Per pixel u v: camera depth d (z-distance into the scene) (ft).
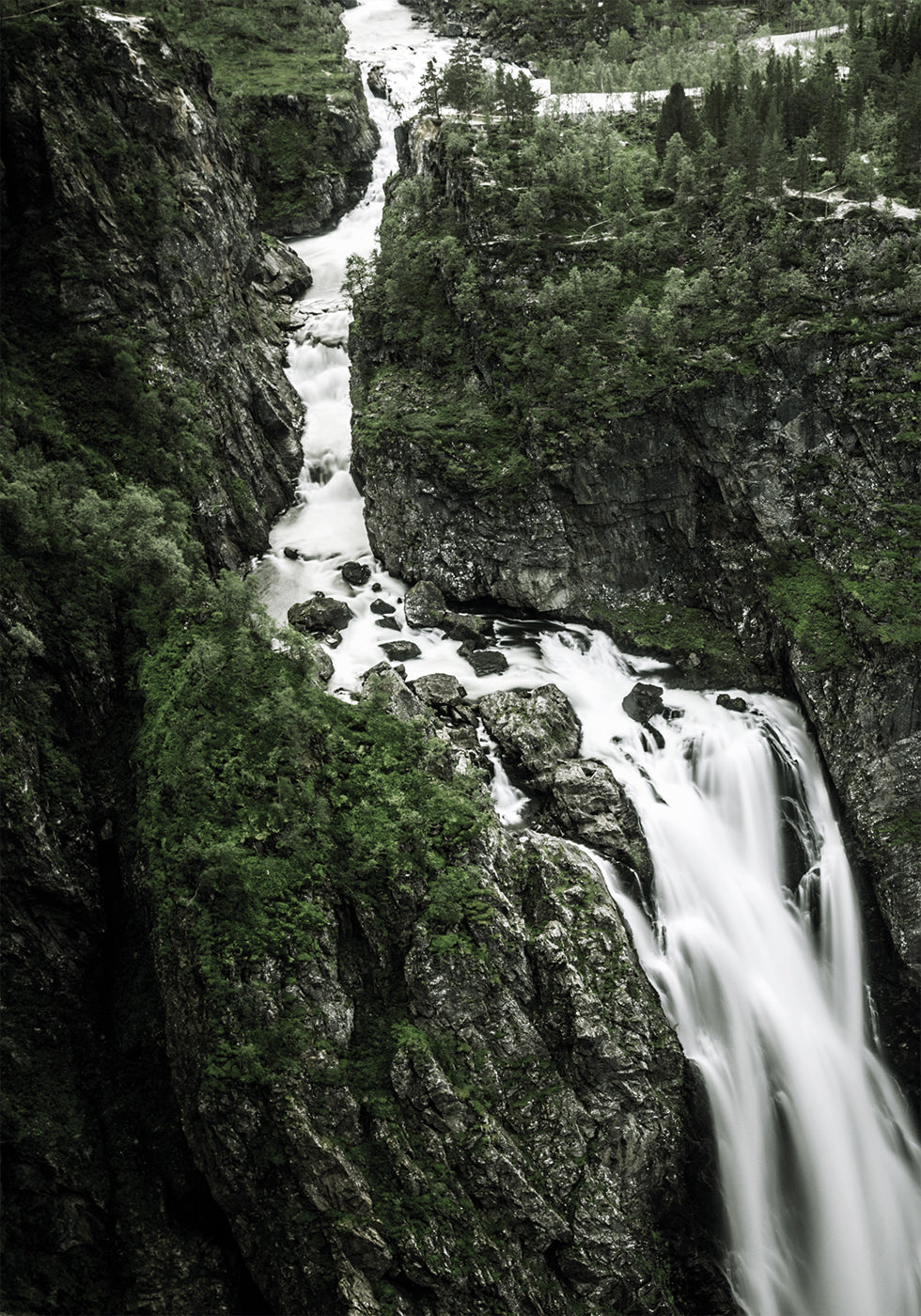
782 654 141.69
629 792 127.65
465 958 103.65
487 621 155.22
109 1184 97.14
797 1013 121.49
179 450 151.94
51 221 150.20
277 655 123.44
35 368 145.38
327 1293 90.22
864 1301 110.32
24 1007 101.91
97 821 113.50
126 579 129.29
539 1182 98.89
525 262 168.45
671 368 153.48
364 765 115.24
